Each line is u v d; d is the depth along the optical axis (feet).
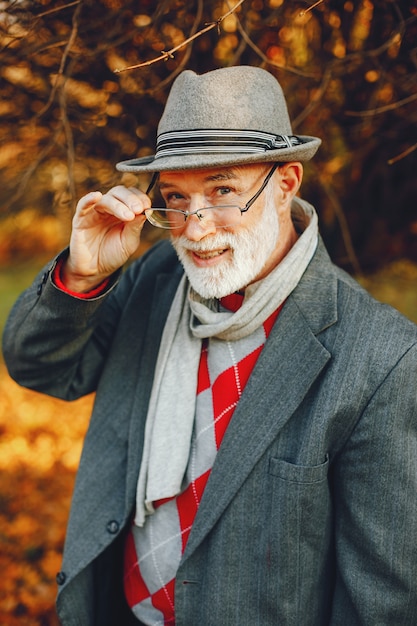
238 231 4.66
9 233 13.17
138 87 7.16
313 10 6.63
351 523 4.60
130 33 6.32
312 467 4.44
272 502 4.58
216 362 5.04
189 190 4.62
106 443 5.53
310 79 7.23
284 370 4.70
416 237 10.02
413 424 4.43
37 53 6.64
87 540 5.34
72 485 12.02
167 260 5.99
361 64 7.14
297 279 4.85
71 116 7.48
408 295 12.14
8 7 6.06
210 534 4.78
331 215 9.46
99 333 5.80
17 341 5.31
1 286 20.15
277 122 4.78
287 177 5.04
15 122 7.57
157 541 5.18
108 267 5.11
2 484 11.82
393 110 7.74
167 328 5.33
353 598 4.58
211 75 4.58
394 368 4.40
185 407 5.06
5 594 9.27
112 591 5.89
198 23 6.27
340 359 4.56
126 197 4.79
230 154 4.45
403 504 4.41
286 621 4.67
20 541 10.30
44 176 8.57
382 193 9.30
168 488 4.90
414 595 4.48
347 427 4.48
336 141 8.32
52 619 8.95
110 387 5.59
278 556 4.57
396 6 6.14
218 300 5.20
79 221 4.90
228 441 4.71
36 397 15.37
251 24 6.51
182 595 4.89
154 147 7.79
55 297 5.00
